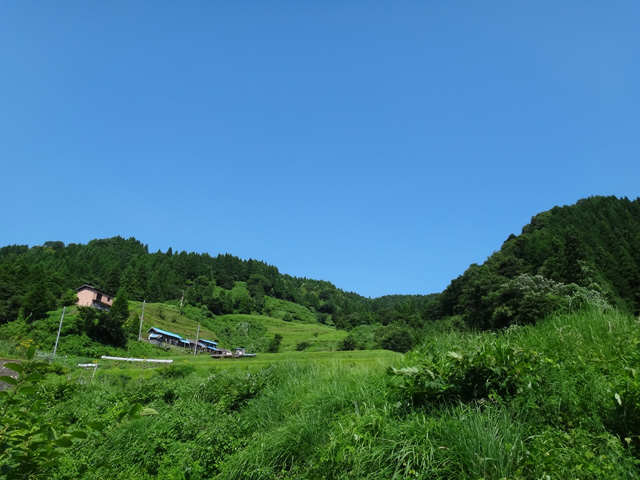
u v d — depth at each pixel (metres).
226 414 8.09
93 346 61.66
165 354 70.50
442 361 5.98
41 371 2.72
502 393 5.19
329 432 5.84
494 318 28.48
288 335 123.31
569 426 4.29
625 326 6.25
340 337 112.56
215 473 6.24
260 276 189.75
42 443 2.51
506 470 3.97
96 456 6.85
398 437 4.98
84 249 164.75
